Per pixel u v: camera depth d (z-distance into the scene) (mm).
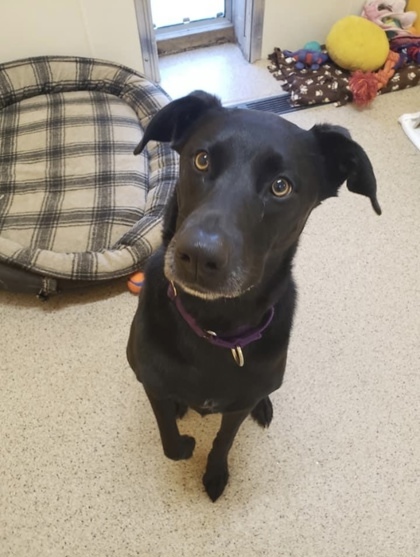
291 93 2342
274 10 2373
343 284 1673
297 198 799
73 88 2100
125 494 1249
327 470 1304
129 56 2285
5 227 1654
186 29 2598
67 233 1647
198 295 760
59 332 1530
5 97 2037
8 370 1446
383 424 1379
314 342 1531
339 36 2301
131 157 1854
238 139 755
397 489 1276
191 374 954
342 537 1206
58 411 1374
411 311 1613
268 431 1361
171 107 858
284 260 896
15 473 1270
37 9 2025
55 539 1182
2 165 1847
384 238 1804
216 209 709
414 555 1188
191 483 1272
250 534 1205
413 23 2539
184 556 1171
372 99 2271
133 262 1563
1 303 1592
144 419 1366
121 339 1519
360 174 864
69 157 1851
